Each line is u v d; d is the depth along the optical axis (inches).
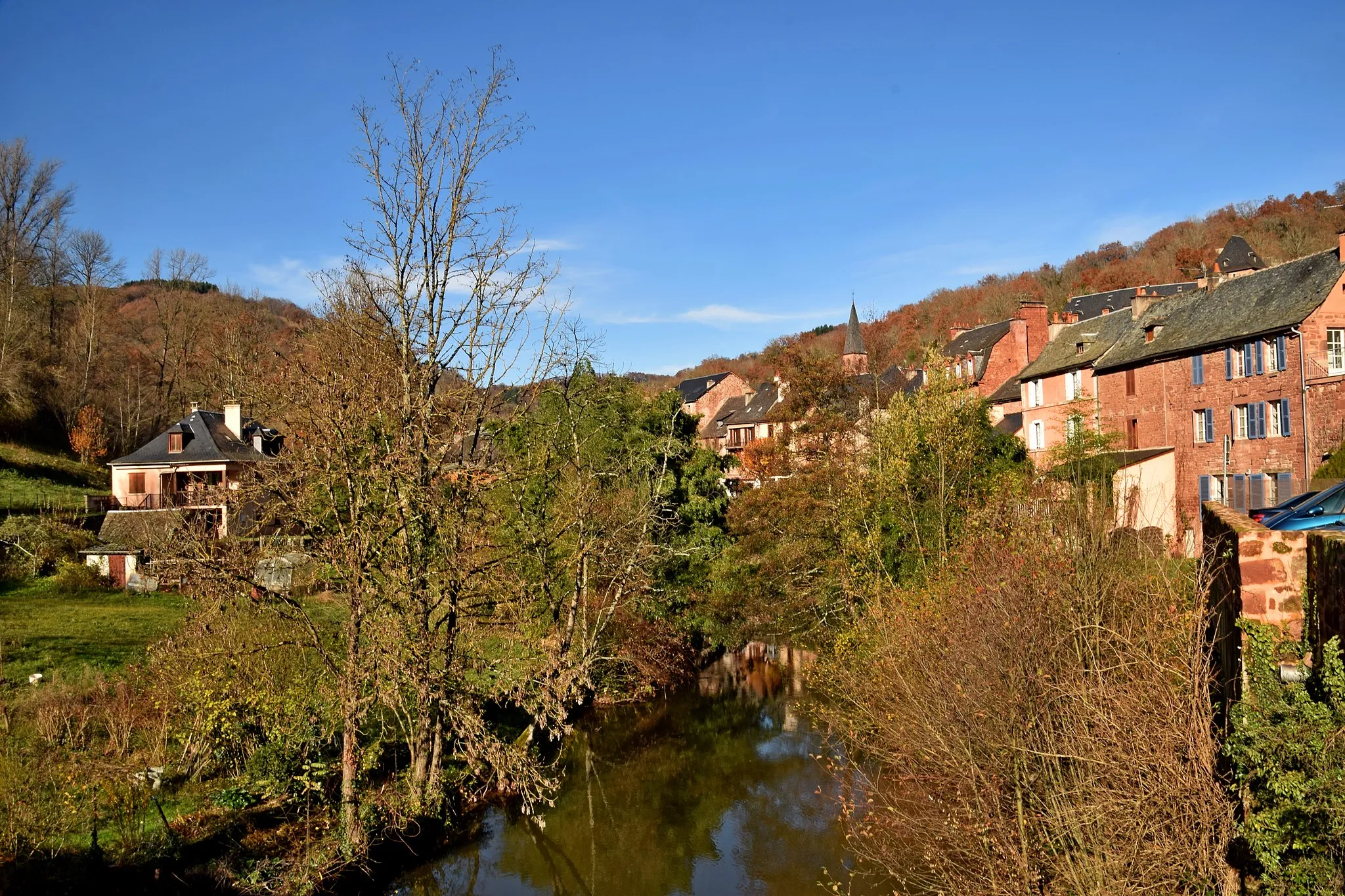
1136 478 1170.0
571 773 716.7
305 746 550.6
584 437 974.4
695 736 810.2
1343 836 199.6
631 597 908.0
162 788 499.5
